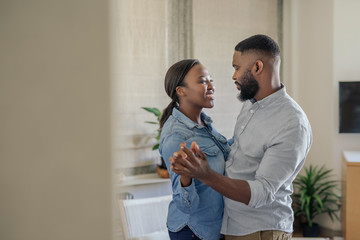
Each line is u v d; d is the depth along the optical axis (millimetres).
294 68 5414
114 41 297
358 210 4316
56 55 288
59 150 290
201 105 1637
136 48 4367
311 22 5273
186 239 1613
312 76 5297
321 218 5207
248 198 1342
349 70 5074
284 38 5461
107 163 295
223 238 1728
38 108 287
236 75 1600
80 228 294
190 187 1448
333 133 5117
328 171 4992
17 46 285
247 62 1562
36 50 286
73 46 289
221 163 1626
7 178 286
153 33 4465
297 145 1467
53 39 287
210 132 1664
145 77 4430
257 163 1559
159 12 4492
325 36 5141
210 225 1616
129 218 2506
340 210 4941
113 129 296
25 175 287
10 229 288
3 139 284
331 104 5117
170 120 1633
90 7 291
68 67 289
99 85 293
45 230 291
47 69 287
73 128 291
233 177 1591
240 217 1587
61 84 289
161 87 4523
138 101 4402
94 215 296
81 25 290
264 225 1572
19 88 286
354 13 5039
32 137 287
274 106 1541
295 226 5316
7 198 286
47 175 289
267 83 1554
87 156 293
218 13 4930
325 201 5008
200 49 4805
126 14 4301
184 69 1634
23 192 287
